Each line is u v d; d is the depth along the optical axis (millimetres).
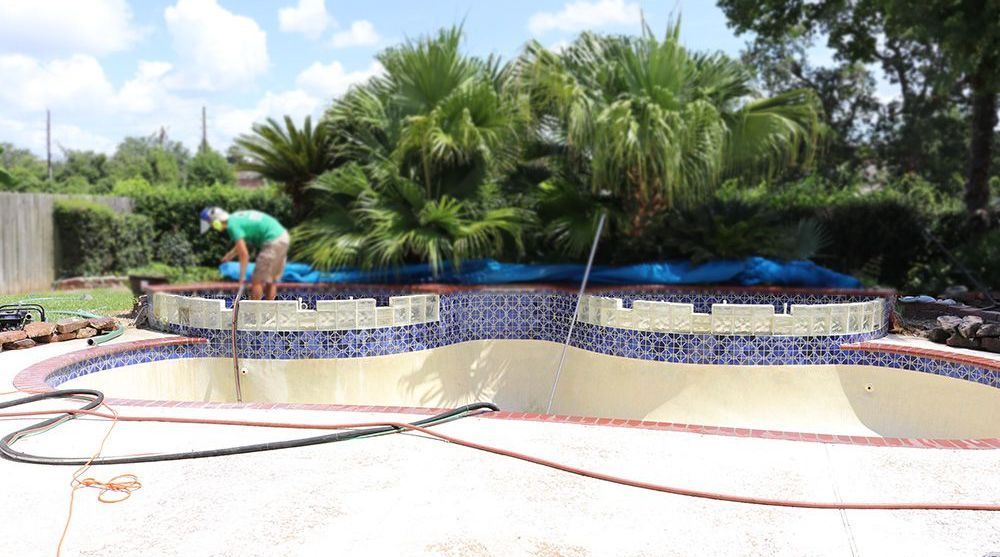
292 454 4062
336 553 2918
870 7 14547
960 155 20047
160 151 38781
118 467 3828
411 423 4621
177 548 2938
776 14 15016
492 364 8438
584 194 9836
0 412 4707
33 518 3195
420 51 9727
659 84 9055
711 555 2939
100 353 6344
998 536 3129
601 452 4137
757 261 9305
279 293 8906
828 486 3664
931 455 4148
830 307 7125
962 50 11711
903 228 12977
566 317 8266
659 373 7348
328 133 10570
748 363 7141
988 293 10828
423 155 9328
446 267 9352
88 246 13688
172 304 7543
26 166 40000
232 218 7844
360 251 9234
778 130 9148
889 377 6984
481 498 3480
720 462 3994
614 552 2959
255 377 7270
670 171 8539
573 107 8703
